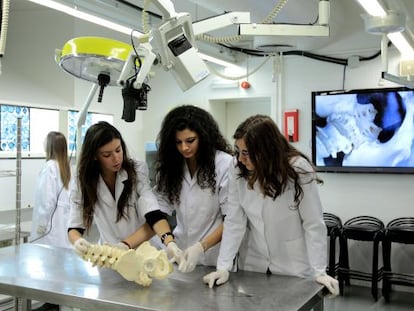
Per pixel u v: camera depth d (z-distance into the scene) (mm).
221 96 5492
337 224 4645
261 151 1812
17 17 4453
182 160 2262
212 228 2289
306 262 2049
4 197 4109
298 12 3352
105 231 2348
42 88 4469
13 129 4207
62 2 2822
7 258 2195
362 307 4172
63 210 3752
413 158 4461
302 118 5043
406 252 4598
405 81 3713
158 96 5840
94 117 4984
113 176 2260
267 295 1660
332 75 4895
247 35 2143
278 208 1956
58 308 3531
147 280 1733
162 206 2350
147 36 1829
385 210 4680
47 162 3795
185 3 4031
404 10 2949
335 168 4805
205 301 1588
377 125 4594
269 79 5203
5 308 3459
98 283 1798
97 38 1995
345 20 4184
